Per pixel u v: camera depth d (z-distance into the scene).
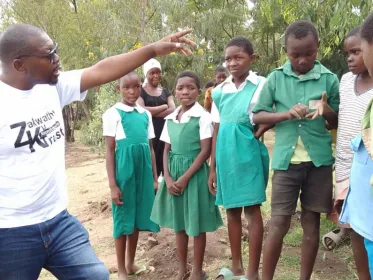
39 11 14.40
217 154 3.12
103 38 12.66
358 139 2.12
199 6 14.78
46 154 2.15
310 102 2.76
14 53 2.03
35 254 2.17
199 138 3.24
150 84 4.65
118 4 12.41
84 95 2.46
